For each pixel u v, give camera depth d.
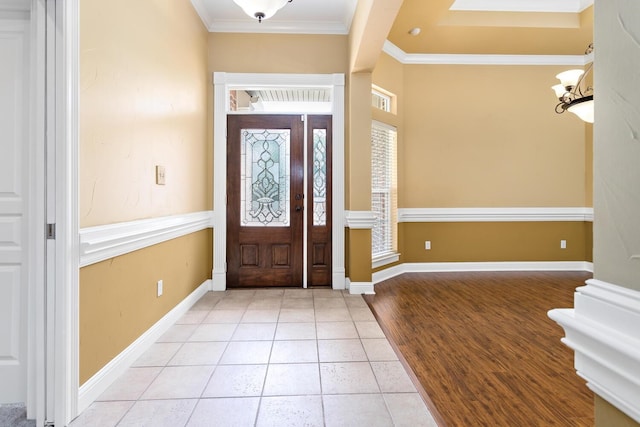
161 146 2.62
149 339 2.40
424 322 2.90
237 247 3.97
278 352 2.31
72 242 1.62
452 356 2.28
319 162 3.98
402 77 4.71
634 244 0.54
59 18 1.58
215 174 3.85
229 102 4.05
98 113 1.83
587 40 4.39
